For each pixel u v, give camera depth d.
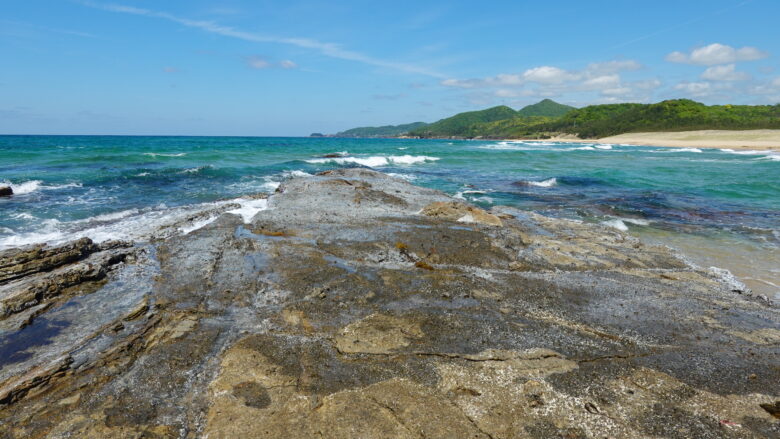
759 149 67.62
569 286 8.38
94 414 4.43
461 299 7.41
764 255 11.74
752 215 16.83
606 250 10.92
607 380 5.13
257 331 6.13
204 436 4.15
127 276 8.12
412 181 25.45
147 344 5.75
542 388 4.89
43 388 4.78
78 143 60.97
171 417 4.42
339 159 37.06
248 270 8.48
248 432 4.13
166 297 7.22
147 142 70.25
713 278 9.48
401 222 12.52
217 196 17.58
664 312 7.30
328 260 9.15
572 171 32.41
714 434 4.25
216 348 5.68
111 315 6.58
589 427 4.29
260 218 12.45
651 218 16.22
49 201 15.34
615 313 7.20
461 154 48.66
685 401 4.77
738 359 5.77
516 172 31.22
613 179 26.83
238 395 4.66
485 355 5.55
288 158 37.25
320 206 14.55
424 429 4.17
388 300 7.25
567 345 5.96
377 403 4.54
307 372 5.08
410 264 9.27
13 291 6.98
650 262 10.26
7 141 68.00
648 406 4.66
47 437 4.11
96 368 5.18
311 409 4.45
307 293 7.44
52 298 7.03
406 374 5.09
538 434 4.17
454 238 10.97
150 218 13.01
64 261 8.44
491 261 9.69
